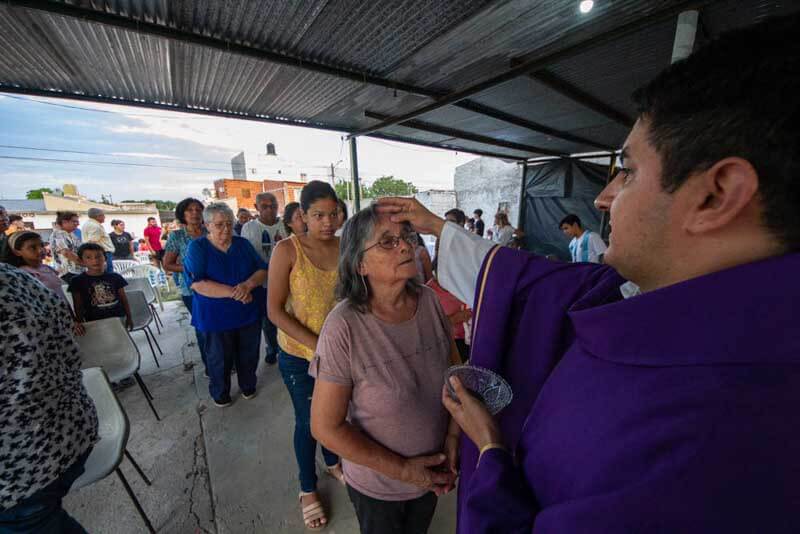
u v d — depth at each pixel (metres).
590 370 0.41
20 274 0.89
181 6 2.10
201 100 3.59
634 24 2.34
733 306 0.30
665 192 0.36
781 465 0.24
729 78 0.31
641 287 0.44
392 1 2.22
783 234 0.31
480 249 0.93
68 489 1.01
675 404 0.30
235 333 2.44
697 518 0.26
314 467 1.63
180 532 1.57
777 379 0.26
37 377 0.86
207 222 2.25
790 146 0.28
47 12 1.95
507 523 0.44
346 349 0.89
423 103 4.12
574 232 4.67
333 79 3.28
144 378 2.98
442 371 1.01
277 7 2.21
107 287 2.85
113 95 3.28
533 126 5.45
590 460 0.35
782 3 2.26
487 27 2.53
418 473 0.91
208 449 2.08
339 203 1.53
